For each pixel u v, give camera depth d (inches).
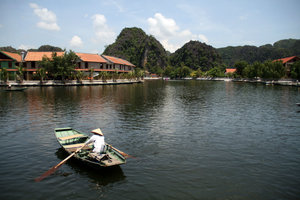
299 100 1424.7
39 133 617.3
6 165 412.5
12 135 598.2
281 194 327.3
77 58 3002.0
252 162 438.0
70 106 1087.0
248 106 1162.6
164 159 444.5
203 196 319.3
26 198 311.6
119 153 413.1
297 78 3385.8
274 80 3737.7
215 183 354.9
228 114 932.0
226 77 6545.3
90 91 1963.6
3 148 500.1
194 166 415.2
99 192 326.0
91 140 410.6
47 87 2454.5
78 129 663.1
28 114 882.1
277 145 539.8
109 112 940.0
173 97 1583.4
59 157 449.7
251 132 653.3
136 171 390.6
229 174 386.3
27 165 413.1
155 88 2600.9
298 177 378.6
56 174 377.7
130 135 606.2
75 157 410.3
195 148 511.5
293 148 519.5
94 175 374.6
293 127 714.8
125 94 1737.2
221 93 1955.0
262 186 348.5
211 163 430.0
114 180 358.9
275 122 784.9
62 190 331.0
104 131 642.2
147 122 764.0
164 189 335.0
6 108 1018.1
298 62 3314.5
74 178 364.8
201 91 2190.0
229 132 651.5
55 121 764.0
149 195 319.3
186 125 730.2
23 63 3053.6
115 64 3949.3
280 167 416.5
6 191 327.9
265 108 1098.1
